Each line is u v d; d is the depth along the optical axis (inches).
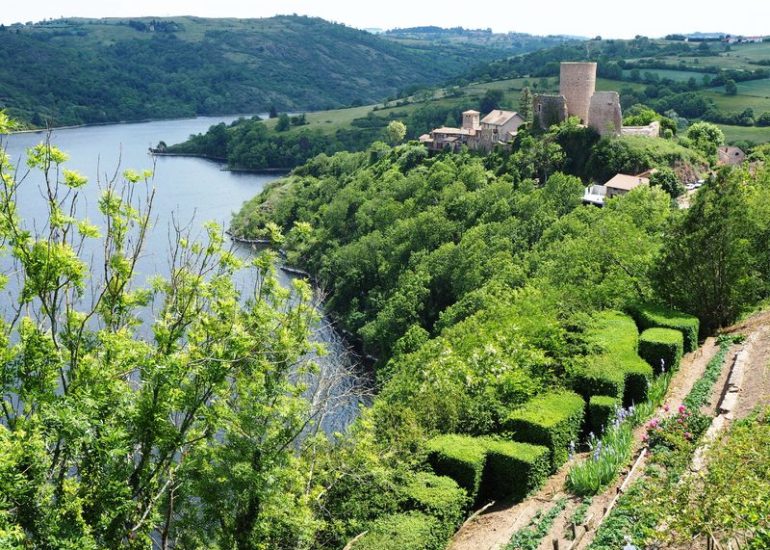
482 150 4739.2
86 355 570.6
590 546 537.0
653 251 1256.8
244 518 647.8
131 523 585.9
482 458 702.5
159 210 4480.8
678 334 951.0
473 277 2532.0
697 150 3961.6
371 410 754.2
